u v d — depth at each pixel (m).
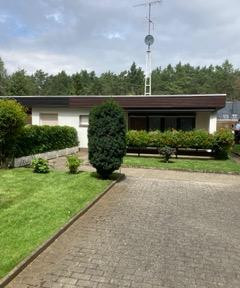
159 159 16.30
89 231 6.43
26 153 13.71
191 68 105.69
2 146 12.04
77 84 79.75
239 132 27.55
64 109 20.39
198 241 6.08
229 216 7.59
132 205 8.30
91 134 10.62
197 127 19.45
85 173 11.45
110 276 4.74
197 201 8.83
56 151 16.88
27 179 10.16
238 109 53.12
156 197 9.14
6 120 11.45
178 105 17.78
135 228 6.67
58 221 6.64
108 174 10.87
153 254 5.48
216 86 92.88
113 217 7.32
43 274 4.74
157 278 4.73
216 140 16.78
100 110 10.54
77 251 5.51
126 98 18.50
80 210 7.47
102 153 10.46
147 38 24.72
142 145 17.28
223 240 6.15
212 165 14.52
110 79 95.69
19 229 6.12
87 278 4.67
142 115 20.16
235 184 11.09
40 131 14.88
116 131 10.52
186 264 5.17
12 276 4.58
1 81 66.69
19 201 7.82
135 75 96.94
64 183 9.78
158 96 18.05
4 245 5.43
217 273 4.92
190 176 12.41
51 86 100.06
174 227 6.79
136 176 12.09
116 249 5.63
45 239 5.73
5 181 9.83
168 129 19.09
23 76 68.75
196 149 17.53
